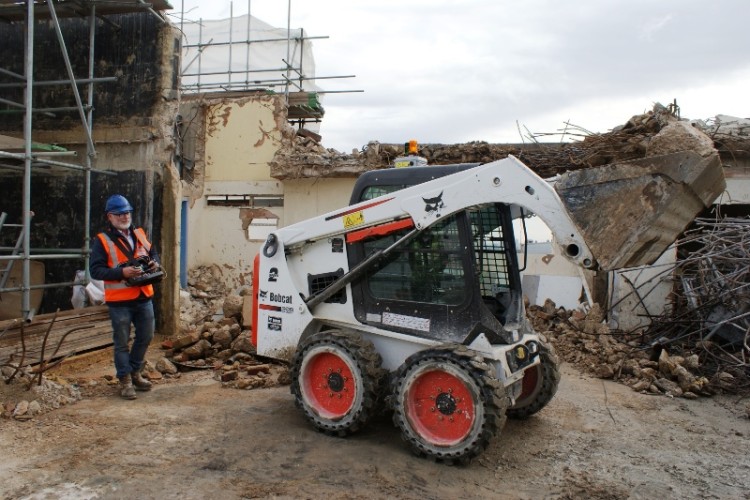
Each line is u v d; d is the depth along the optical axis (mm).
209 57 15586
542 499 3623
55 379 5617
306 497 3541
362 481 3777
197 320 9820
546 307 10016
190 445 4312
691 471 4125
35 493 3492
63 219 8383
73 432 4520
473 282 4188
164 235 8273
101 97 8359
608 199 3703
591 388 6336
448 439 4066
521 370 4363
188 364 6703
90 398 5445
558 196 3799
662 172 3561
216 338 7125
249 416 5012
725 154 9164
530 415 5168
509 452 4375
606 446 4574
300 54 15055
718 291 7484
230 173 12781
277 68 15242
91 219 8344
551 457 4309
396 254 4531
